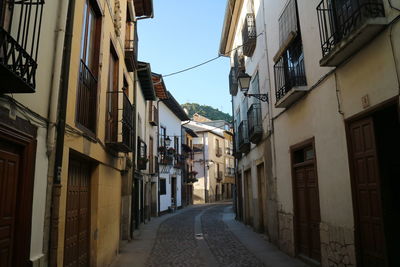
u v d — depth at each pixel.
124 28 9.81
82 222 6.07
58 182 4.21
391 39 4.36
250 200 15.34
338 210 5.93
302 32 7.41
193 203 39.44
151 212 21.53
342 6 5.42
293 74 8.09
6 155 3.20
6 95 3.05
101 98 6.75
